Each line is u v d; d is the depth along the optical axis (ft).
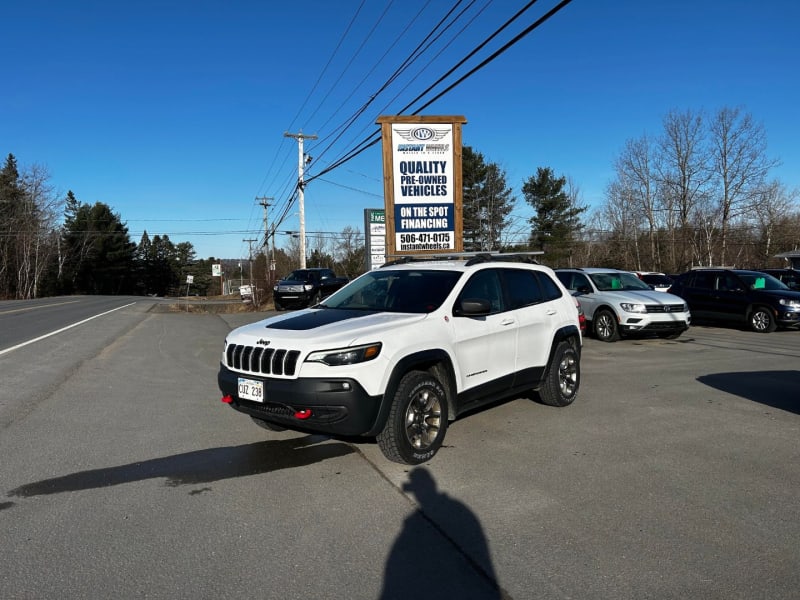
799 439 17.57
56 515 12.43
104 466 15.55
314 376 14.07
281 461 15.94
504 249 173.47
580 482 14.20
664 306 40.19
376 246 63.67
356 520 12.19
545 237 174.50
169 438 18.06
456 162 38.34
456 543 11.15
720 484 14.01
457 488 13.89
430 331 16.07
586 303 42.91
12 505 12.98
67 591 9.46
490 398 18.63
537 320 20.49
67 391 24.89
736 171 135.33
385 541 11.25
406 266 20.06
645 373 28.53
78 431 18.81
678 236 153.79
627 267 172.45
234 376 15.72
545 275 22.61
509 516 12.33
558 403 21.45
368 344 14.44
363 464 15.65
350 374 14.06
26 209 202.80
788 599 9.20
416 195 37.96
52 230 216.74
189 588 9.57
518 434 18.26
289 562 10.44
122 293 279.69
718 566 10.21
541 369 20.68
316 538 11.38
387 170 37.65
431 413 15.93
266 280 93.09
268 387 14.66
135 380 27.45
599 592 9.40
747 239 146.61
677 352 35.78
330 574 10.03
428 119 37.83
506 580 9.81
